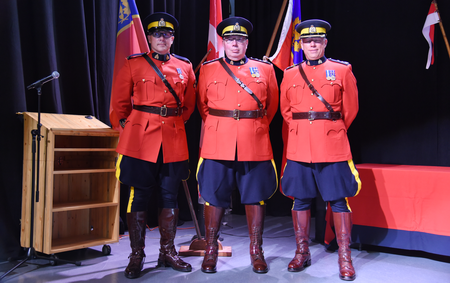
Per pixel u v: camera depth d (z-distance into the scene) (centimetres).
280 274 205
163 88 206
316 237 285
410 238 233
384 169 242
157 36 208
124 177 201
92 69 281
